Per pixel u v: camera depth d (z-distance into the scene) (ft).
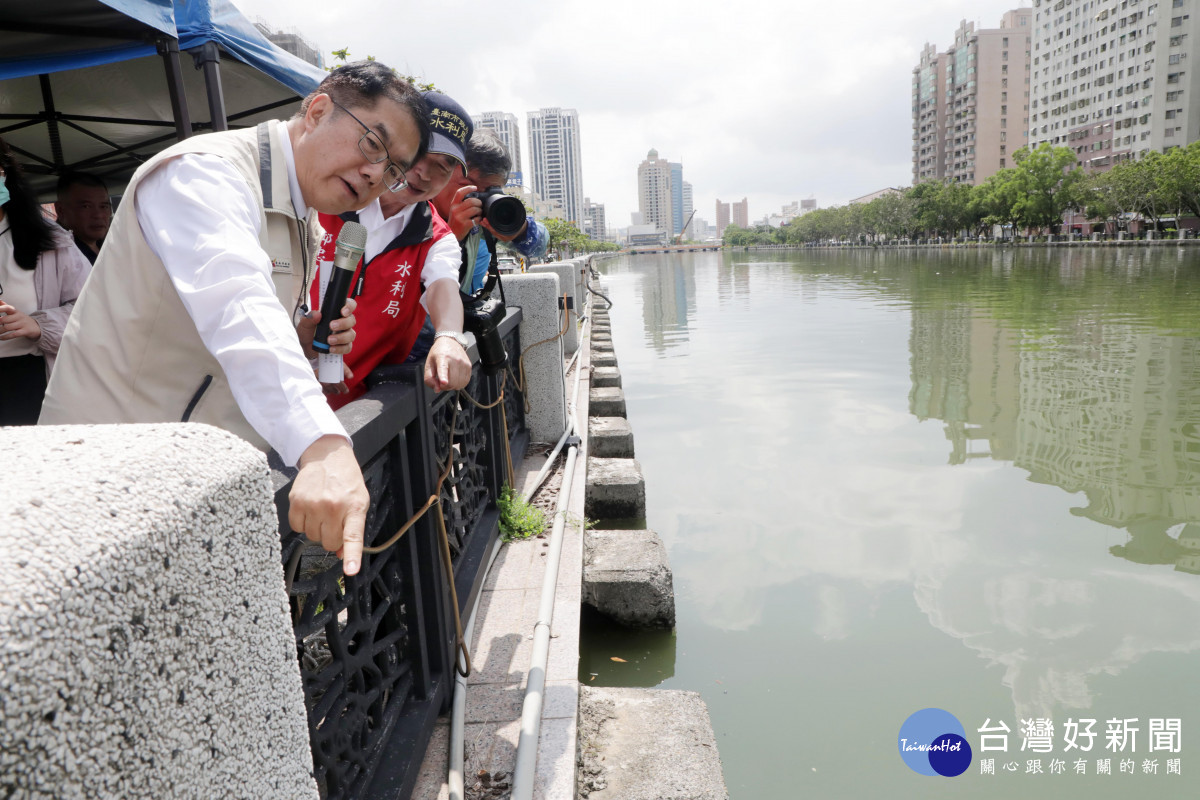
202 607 2.20
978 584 14.24
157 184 4.32
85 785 1.72
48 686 1.59
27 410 8.49
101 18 12.46
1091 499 18.42
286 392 3.53
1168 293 65.26
